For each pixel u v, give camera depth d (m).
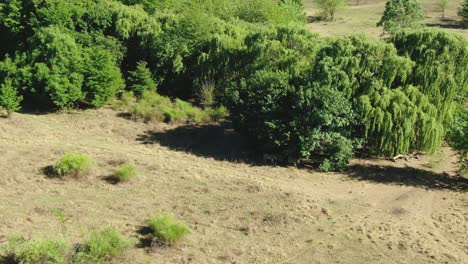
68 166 20.95
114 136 25.97
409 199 21.23
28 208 18.77
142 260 16.33
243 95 24.83
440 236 18.69
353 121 23.67
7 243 16.52
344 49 24.77
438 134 23.86
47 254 15.50
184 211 19.39
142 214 18.97
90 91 28.64
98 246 16.03
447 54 24.41
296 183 22.23
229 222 18.83
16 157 22.25
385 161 24.95
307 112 23.22
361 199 21.09
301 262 16.88
